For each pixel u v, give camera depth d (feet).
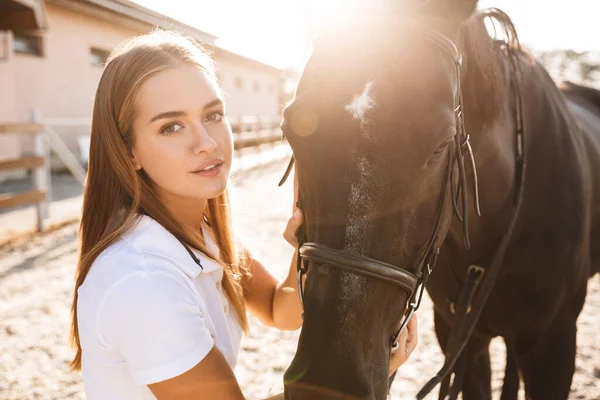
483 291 5.57
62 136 35.12
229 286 4.39
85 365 3.65
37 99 33.30
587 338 10.86
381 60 3.49
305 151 3.47
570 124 6.55
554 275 5.90
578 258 6.12
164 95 3.70
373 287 3.42
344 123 3.35
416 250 3.82
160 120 3.71
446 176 3.86
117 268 3.43
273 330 11.63
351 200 3.33
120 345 3.36
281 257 16.47
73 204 23.86
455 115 3.77
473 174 4.40
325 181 3.39
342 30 3.72
